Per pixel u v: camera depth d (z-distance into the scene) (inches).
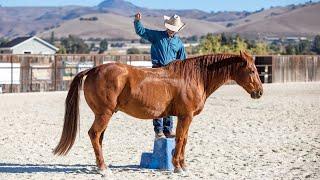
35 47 2876.5
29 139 567.8
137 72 389.4
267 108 920.9
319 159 460.4
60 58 1397.6
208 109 903.7
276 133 620.1
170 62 405.7
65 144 386.0
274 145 533.0
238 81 406.0
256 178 384.5
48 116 784.3
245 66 400.2
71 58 1416.1
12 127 658.8
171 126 455.2
